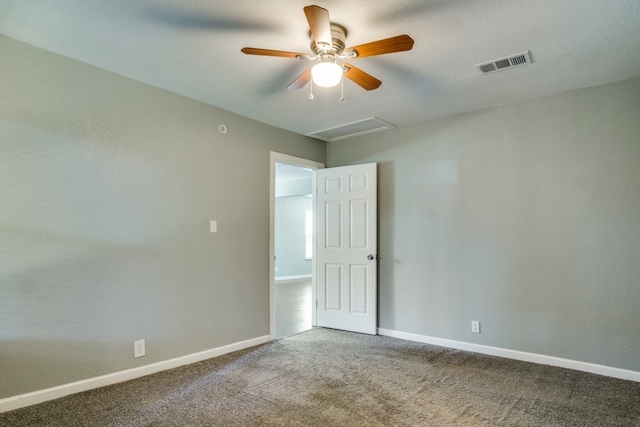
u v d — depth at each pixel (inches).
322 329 173.6
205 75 111.5
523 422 86.2
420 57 99.7
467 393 101.7
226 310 138.2
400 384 107.8
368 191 167.3
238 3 76.5
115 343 108.0
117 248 109.4
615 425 84.9
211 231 134.5
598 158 117.6
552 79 113.9
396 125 160.9
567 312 121.2
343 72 88.4
